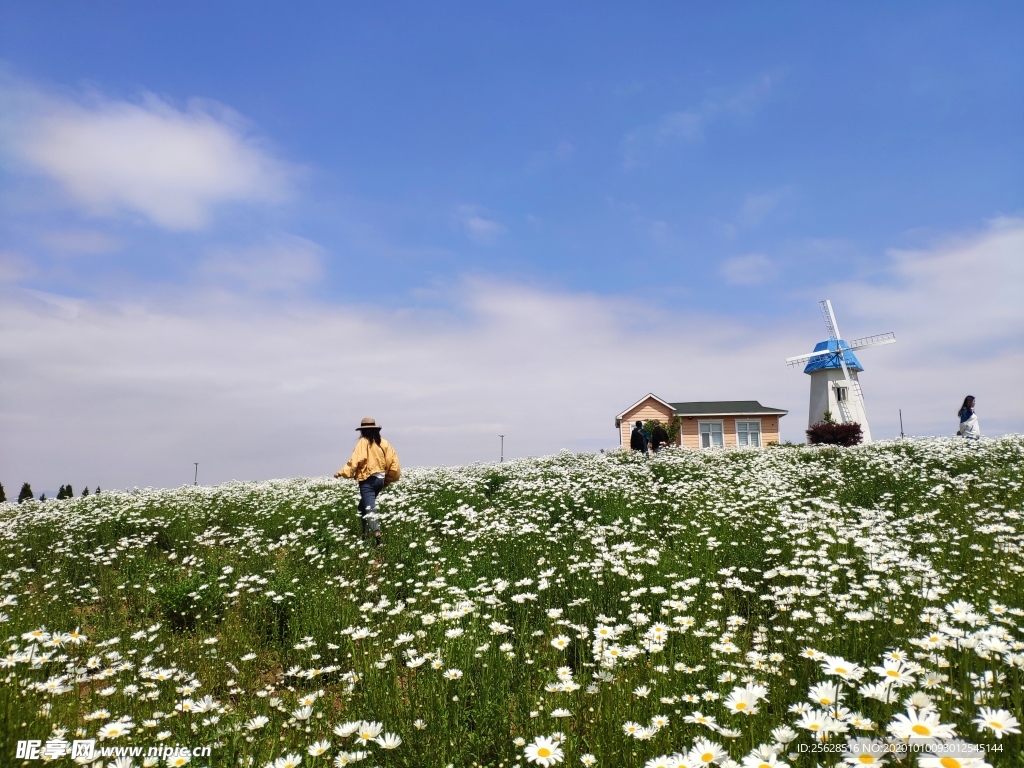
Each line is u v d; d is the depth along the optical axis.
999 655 4.02
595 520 11.17
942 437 19.97
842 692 4.01
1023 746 3.11
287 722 4.40
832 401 48.12
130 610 7.87
